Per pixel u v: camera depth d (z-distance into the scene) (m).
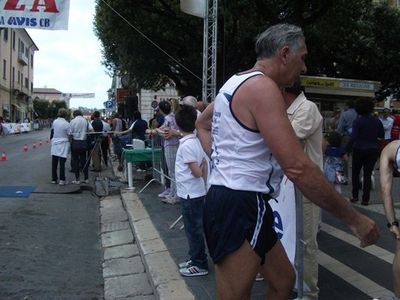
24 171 15.09
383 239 6.16
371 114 8.36
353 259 5.41
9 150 25.34
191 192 4.90
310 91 13.24
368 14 24.80
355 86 13.59
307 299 3.56
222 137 2.38
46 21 11.52
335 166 6.78
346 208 2.23
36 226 7.78
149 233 6.79
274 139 2.17
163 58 24.44
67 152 12.08
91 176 14.04
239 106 2.29
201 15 12.23
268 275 2.60
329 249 5.80
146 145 13.55
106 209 9.29
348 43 23.69
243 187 2.32
